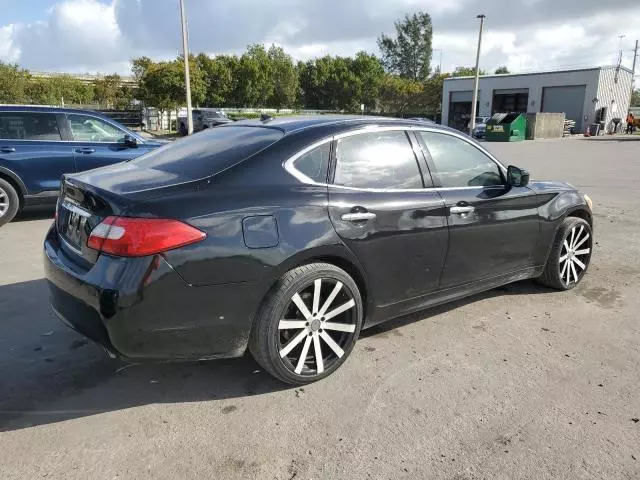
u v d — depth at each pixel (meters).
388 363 3.65
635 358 3.75
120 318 2.76
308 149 3.37
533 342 4.00
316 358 3.34
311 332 3.29
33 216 8.53
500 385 3.37
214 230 2.89
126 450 2.73
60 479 2.51
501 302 4.82
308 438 2.83
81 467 2.60
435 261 3.86
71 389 3.31
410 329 4.21
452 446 2.77
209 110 36.16
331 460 2.66
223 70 55.56
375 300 3.60
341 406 3.13
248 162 3.20
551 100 47.41
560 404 3.16
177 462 2.64
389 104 74.06
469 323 4.34
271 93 62.38
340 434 2.87
